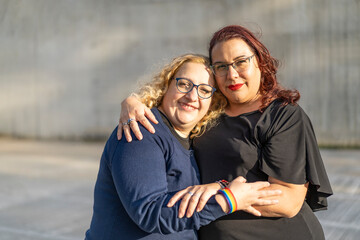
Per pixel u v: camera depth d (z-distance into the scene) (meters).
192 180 1.88
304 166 1.81
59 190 5.73
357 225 3.96
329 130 8.52
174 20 9.75
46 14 11.00
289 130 1.85
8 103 11.60
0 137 11.62
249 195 1.69
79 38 10.73
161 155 1.77
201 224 1.65
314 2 8.50
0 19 11.42
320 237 1.97
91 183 6.08
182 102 1.94
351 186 5.32
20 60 11.39
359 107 8.31
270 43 8.84
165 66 2.02
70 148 9.64
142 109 1.86
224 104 2.09
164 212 1.61
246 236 1.88
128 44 10.27
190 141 2.06
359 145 8.32
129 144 1.73
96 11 10.49
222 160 1.94
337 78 8.45
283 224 1.87
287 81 8.74
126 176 1.65
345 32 8.36
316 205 1.99
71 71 10.91
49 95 11.19
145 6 10.00
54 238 3.96
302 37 8.62
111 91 10.55
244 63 1.93
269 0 8.80
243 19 9.05
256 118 1.94
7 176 6.68
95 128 10.78
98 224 1.84
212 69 2.00
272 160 1.82
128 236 1.76
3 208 4.95
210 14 9.38
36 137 11.38
